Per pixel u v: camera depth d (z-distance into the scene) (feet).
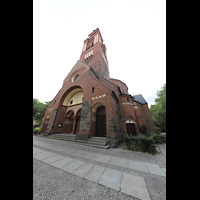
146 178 11.05
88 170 12.73
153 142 21.84
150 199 7.97
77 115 50.42
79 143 29.86
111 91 33.04
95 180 10.46
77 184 9.77
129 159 17.07
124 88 80.48
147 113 64.64
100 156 18.34
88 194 8.45
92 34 83.15
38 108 93.56
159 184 9.93
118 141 29.40
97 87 37.70
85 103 38.55
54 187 9.30
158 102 77.82
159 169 13.35
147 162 15.85
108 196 8.27
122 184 9.82
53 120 47.65
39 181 10.26
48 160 16.10
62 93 54.60
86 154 19.45
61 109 52.34
